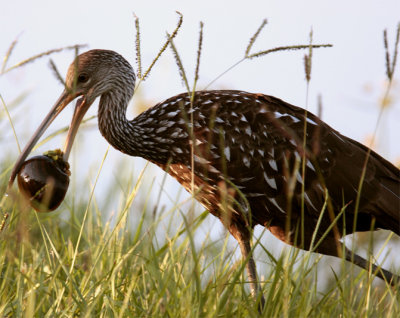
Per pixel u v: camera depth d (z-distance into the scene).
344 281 8.15
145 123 10.59
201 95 10.38
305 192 9.77
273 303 7.41
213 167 10.05
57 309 7.56
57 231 9.83
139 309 7.53
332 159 9.69
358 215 9.94
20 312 7.36
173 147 10.39
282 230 10.27
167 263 8.63
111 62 10.62
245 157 9.92
